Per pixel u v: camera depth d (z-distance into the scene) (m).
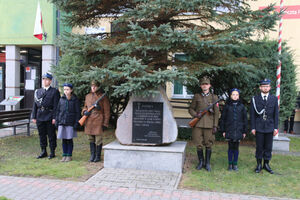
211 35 6.02
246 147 6.90
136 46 5.02
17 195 3.68
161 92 5.18
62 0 5.75
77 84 5.70
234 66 5.13
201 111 4.81
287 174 4.78
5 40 10.98
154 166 4.82
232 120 4.84
